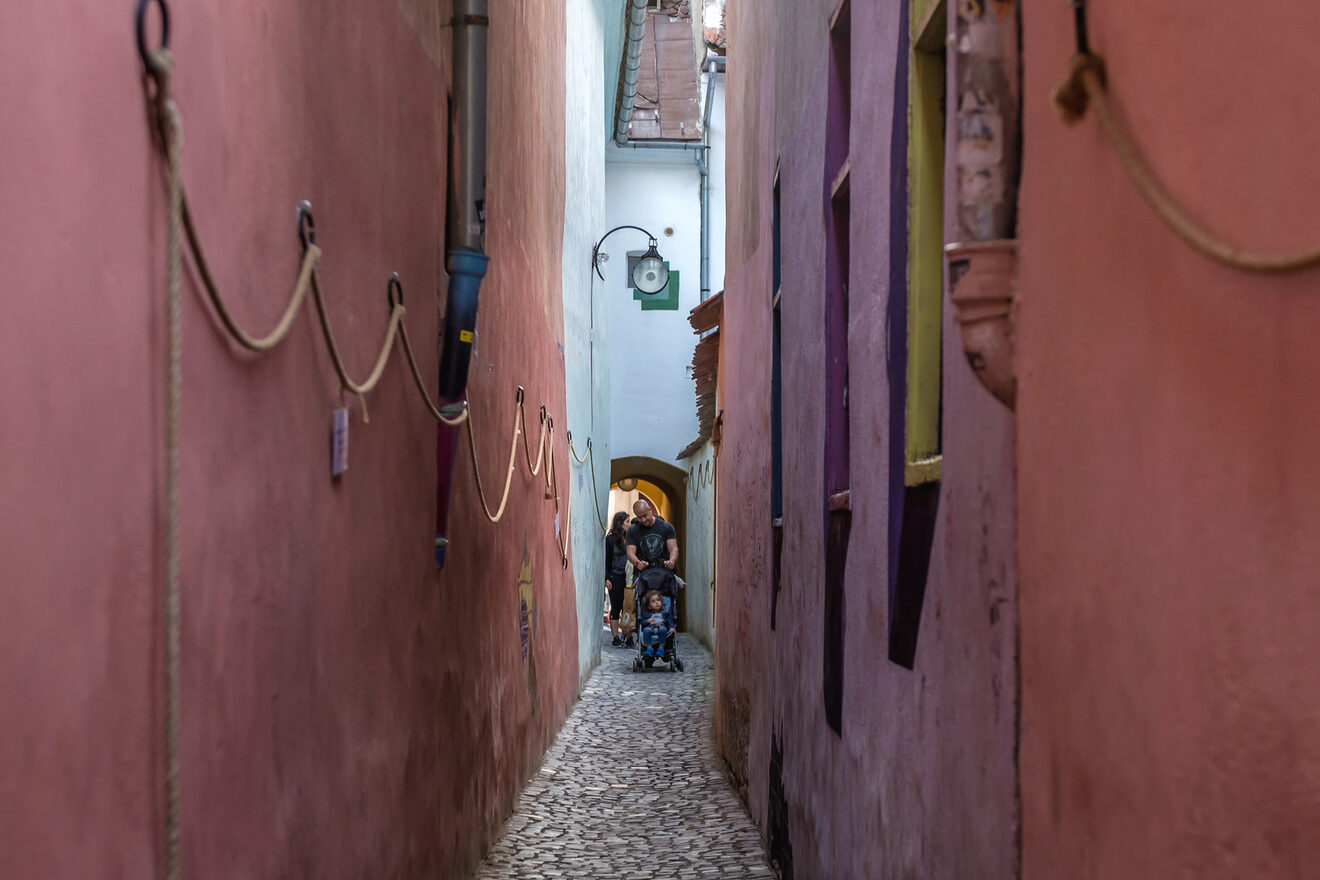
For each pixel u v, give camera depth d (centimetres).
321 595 325
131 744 202
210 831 241
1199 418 145
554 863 606
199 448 236
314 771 317
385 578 406
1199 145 145
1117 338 171
